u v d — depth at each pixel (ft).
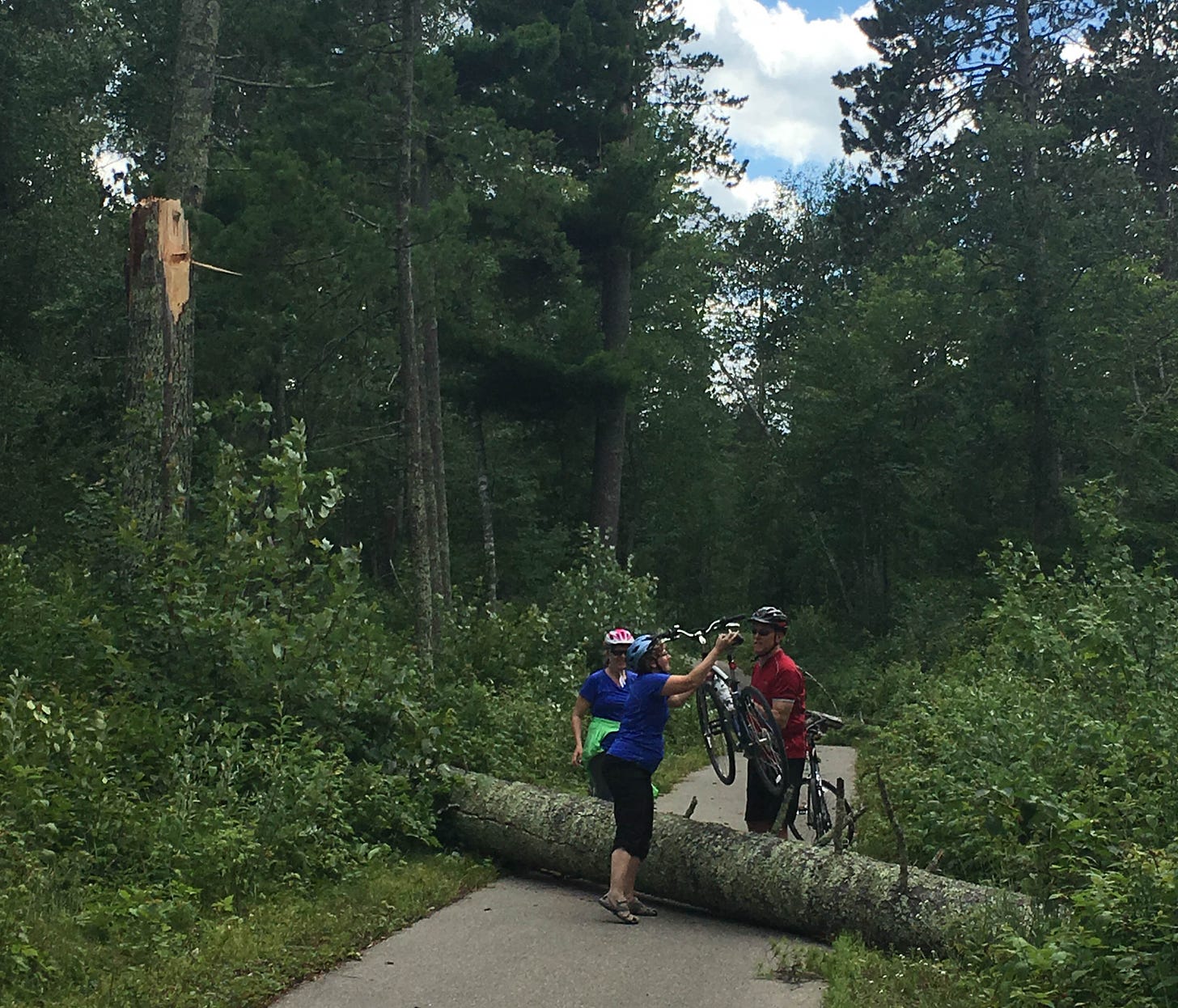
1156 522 119.24
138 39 98.07
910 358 139.74
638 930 23.73
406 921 23.76
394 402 98.73
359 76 63.72
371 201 69.21
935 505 133.08
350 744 30.48
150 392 37.06
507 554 131.03
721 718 29.30
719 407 162.09
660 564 156.35
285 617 31.83
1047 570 116.47
